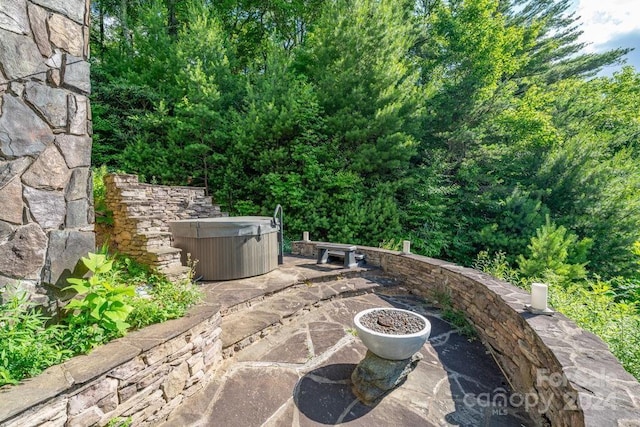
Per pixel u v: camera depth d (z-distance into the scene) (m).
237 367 2.85
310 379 2.70
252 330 3.30
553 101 12.76
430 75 10.91
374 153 8.60
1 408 1.33
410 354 2.60
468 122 10.73
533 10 15.34
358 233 8.55
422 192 9.49
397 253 5.63
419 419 2.27
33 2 1.95
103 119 8.84
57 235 2.10
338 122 8.74
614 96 14.16
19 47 1.88
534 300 2.67
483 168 11.09
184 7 11.29
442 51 11.06
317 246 6.14
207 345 2.63
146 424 2.02
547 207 10.45
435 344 3.44
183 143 9.11
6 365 1.53
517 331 2.67
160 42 9.88
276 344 3.29
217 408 2.32
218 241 4.62
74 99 2.21
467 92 10.18
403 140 8.77
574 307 3.32
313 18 13.02
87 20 2.29
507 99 10.58
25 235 1.93
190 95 8.66
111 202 5.37
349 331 3.61
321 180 8.77
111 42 12.86
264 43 12.18
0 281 1.81
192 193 7.35
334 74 9.10
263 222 5.09
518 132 10.91
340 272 5.36
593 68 15.59
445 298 4.38
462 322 3.84
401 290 5.21
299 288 4.77
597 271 9.60
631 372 2.29
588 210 10.24
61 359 1.79
